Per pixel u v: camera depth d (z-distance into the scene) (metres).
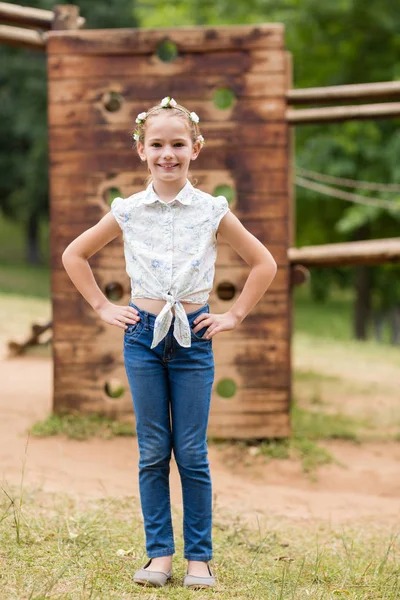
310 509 4.81
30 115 24.98
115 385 7.00
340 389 8.51
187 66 5.94
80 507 4.24
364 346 12.74
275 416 6.03
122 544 3.69
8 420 6.11
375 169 14.11
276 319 6.00
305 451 5.95
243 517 4.45
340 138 13.77
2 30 6.45
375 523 4.55
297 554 3.82
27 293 21.77
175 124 3.10
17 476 4.74
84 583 3.00
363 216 13.88
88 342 6.07
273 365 6.02
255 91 5.92
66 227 6.05
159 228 3.12
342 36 14.52
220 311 6.03
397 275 17.59
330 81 14.88
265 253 3.18
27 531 3.70
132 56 5.96
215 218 3.15
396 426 7.00
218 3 15.12
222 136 5.94
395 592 3.26
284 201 5.94
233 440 6.08
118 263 5.96
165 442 3.18
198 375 3.13
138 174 6.00
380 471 5.75
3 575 3.11
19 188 26.91
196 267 3.10
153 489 3.19
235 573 3.43
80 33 5.97
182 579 3.27
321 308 27.84
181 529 4.06
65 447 5.60
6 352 9.42
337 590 3.25
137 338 3.13
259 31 5.89
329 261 6.59
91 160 6.02
